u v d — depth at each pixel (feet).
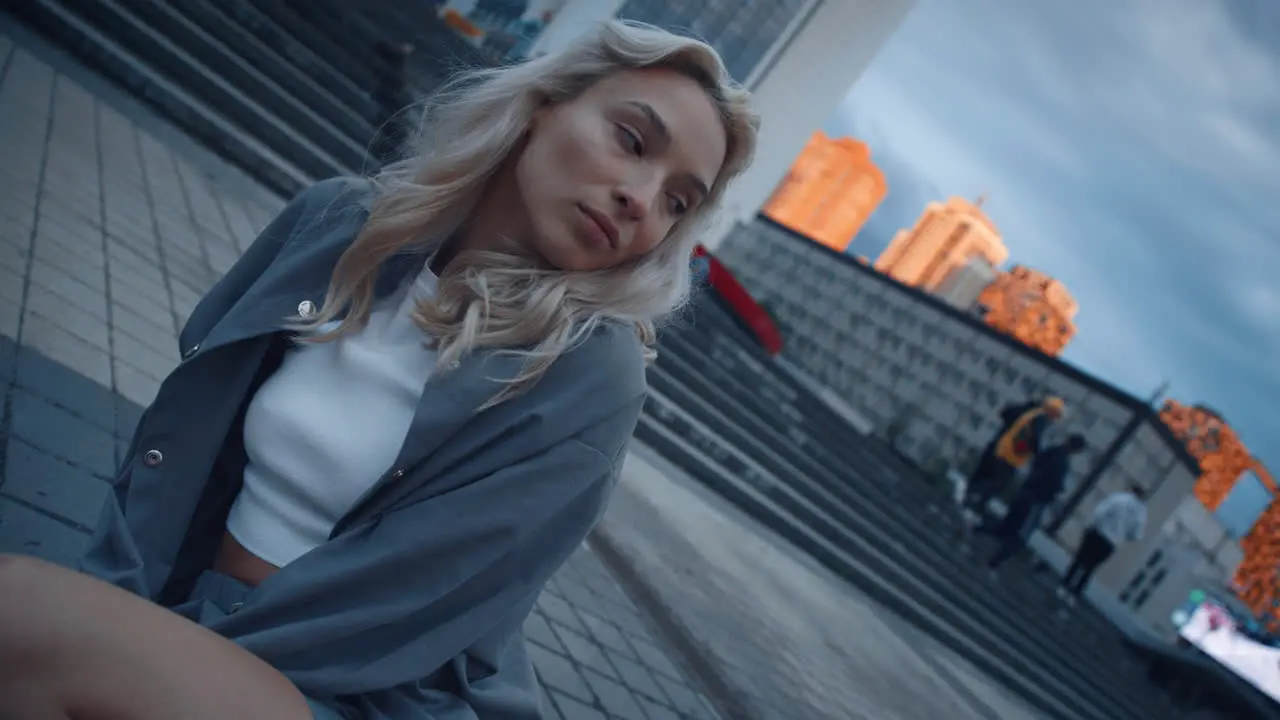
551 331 3.51
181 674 2.38
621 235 3.56
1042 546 61.46
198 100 23.44
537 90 3.71
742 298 51.21
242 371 3.73
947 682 26.08
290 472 3.59
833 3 51.98
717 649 14.73
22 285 10.27
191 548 3.87
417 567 3.22
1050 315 219.00
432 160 3.81
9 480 7.09
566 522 3.45
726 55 51.26
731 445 33.55
